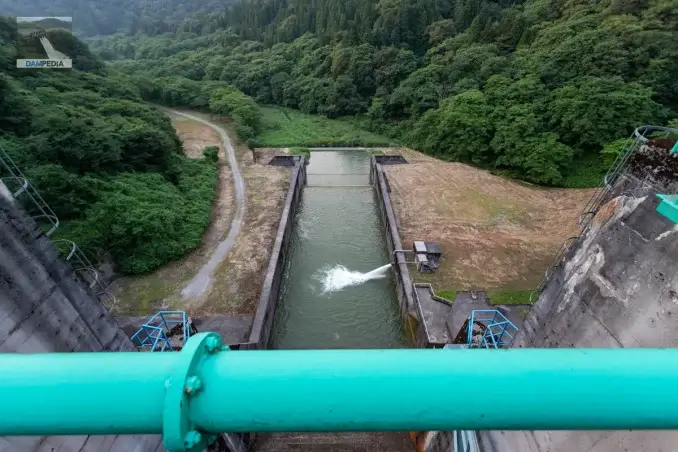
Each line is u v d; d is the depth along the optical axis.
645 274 5.79
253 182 32.97
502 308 17.69
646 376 1.84
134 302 18.50
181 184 27.73
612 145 30.33
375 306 20.92
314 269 24.09
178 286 19.67
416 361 1.98
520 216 27.20
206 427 1.98
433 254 21.59
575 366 1.90
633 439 5.41
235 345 15.65
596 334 6.53
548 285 8.30
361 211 32.31
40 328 6.37
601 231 6.95
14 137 21.33
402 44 56.59
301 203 33.78
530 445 7.68
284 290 22.09
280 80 63.44
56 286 6.87
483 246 23.41
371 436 14.09
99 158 22.95
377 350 2.09
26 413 1.91
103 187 21.83
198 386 1.89
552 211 27.95
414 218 26.92
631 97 31.14
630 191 6.50
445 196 30.30
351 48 57.56
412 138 44.28
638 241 6.03
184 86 57.28
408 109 48.19
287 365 1.98
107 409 1.90
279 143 46.16
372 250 26.36
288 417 1.95
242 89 66.75
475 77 44.53
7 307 5.81
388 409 1.94
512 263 21.73
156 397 1.88
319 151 46.16
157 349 12.36
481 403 1.91
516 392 1.89
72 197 19.56
